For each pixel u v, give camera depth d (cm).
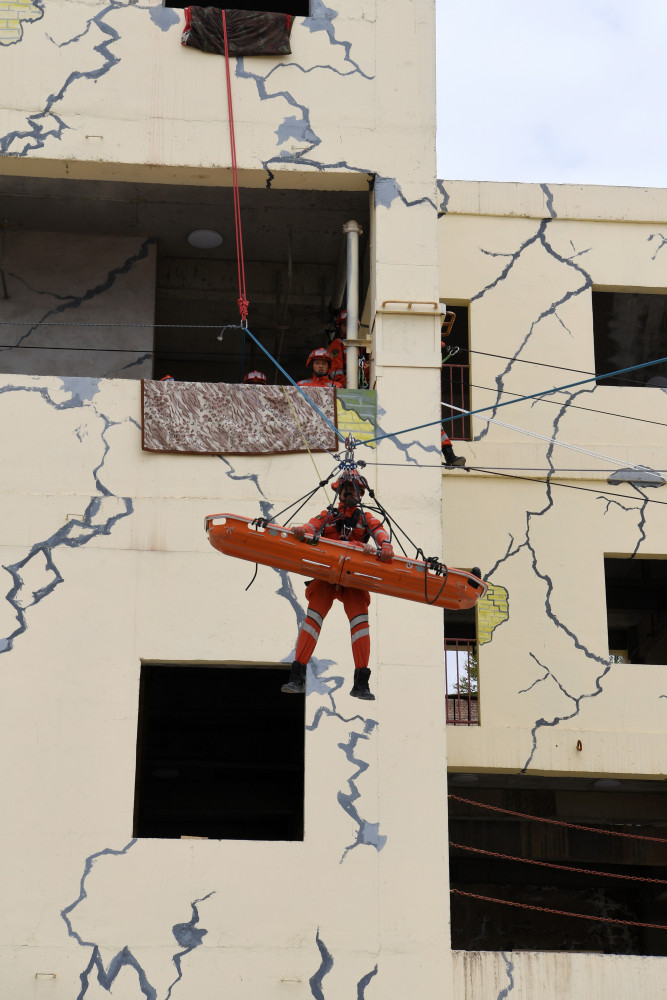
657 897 2022
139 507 1323
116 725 1250
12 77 1457
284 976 1180
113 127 1449
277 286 1880
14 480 1322
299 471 1348
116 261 1764
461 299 1833
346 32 1509
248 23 1489
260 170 1451
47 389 1357
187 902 1196
